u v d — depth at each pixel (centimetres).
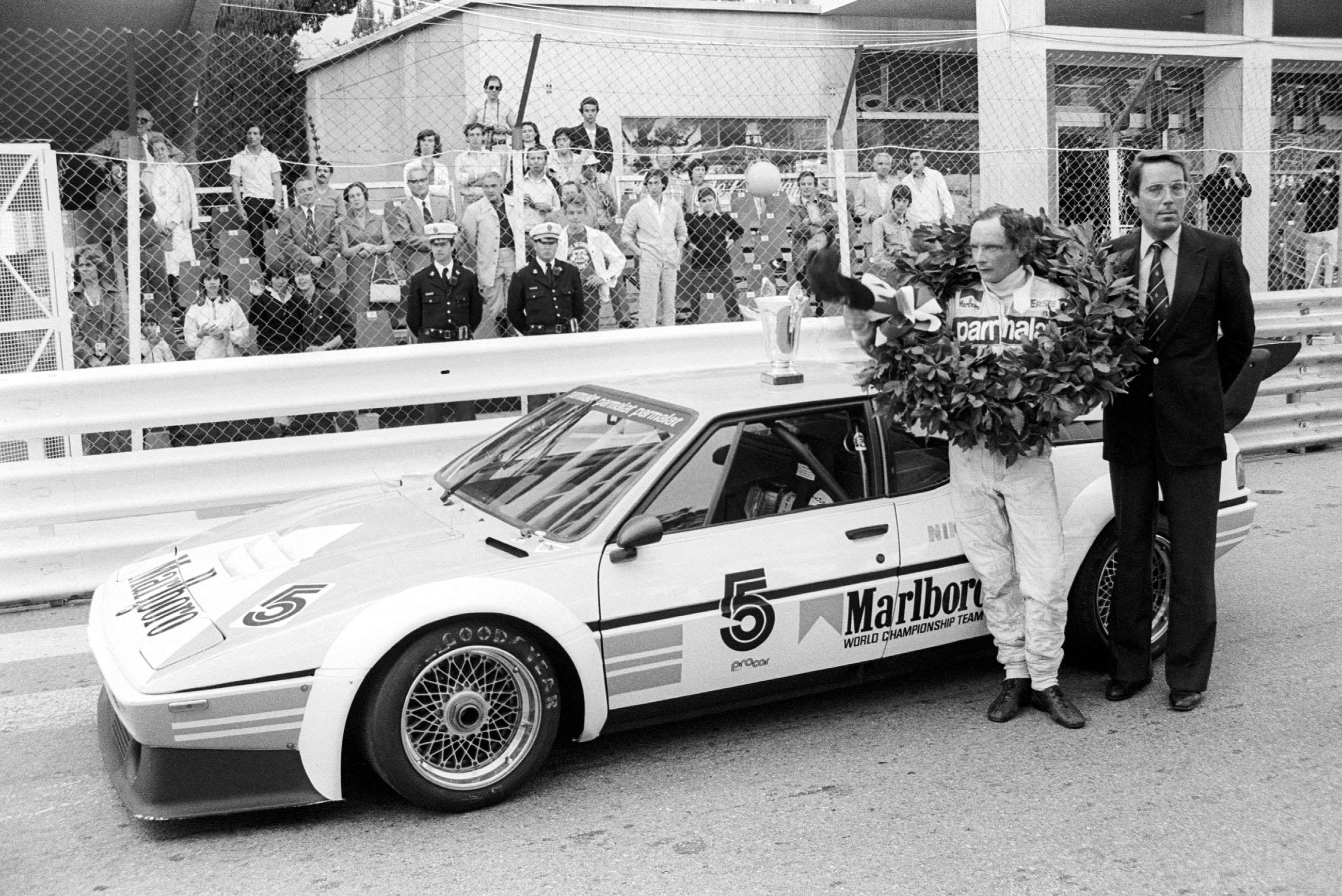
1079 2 1442
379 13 1223
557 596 394
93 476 622
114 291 883
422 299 821
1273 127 1322
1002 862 352
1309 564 661
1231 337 456
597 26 1197
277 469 661
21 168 768
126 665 370
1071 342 426
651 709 419
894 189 994
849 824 377
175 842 372
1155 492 468
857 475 457
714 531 426
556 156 968
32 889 346
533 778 413
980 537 455
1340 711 464
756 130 1281
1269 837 365
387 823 382
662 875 346
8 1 1003
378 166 904
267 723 363
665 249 928
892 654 459
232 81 1194
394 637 368
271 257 873
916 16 1339
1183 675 468
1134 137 1234
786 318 471
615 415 469
